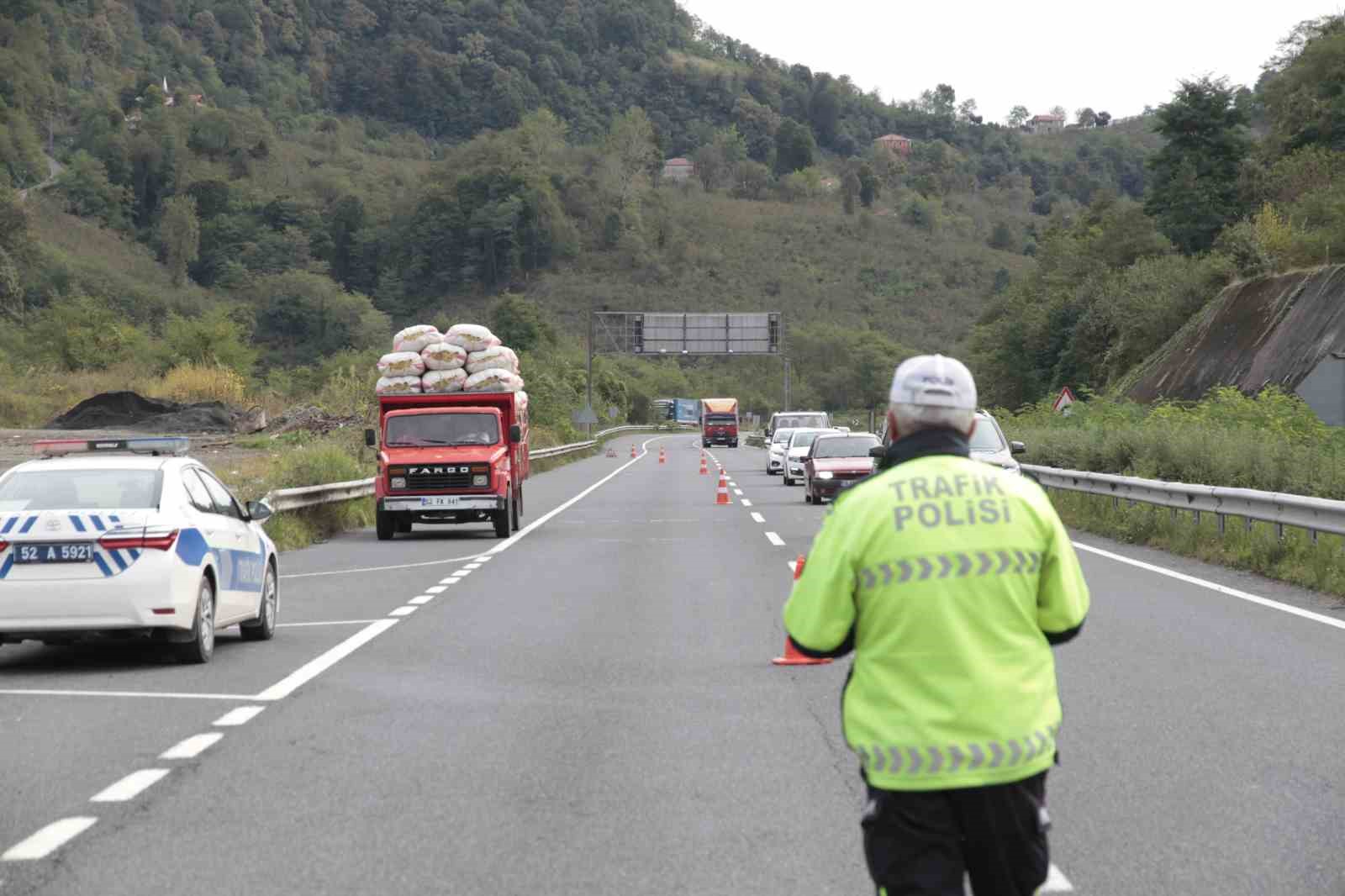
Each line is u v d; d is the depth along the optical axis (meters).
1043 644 4.22
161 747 9.45
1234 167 92.44
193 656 12.94
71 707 10.96
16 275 125.19
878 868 4.12
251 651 13.84
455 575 20.98
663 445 110.69
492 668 12.61
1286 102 94.62
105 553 12.36
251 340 189.62
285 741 9.63
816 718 10.28
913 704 4.07
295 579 20.83
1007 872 4.09
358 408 60.12
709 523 31.02
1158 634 14.20
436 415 28.80
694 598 17.72
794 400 189.25
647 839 7.18
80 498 12.89
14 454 47.66
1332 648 13.30
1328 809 7.64
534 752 9.22
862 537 4.15
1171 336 72.44
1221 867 6.60
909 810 4.07
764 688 11.51
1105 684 11.48
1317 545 19.00
